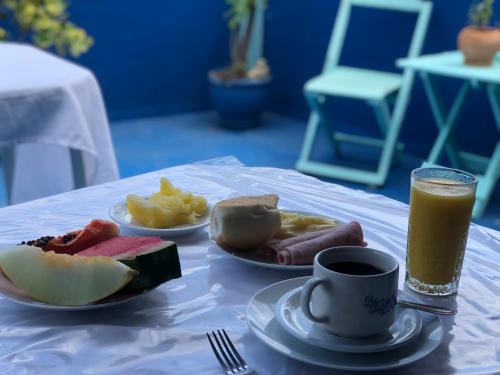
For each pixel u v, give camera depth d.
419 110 3.16
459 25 2.92
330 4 3.44
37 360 0.62
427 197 0.73
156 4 3.65
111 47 3.58
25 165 1.95
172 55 3.79
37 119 1.60
